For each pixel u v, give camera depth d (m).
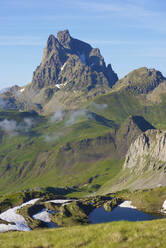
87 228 30.25
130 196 184.88
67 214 152.38
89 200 193.62
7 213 158.12
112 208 162.12
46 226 135.38
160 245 22.36
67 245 25.19
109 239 24.75
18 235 33.22
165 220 31.47
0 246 27.97
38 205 171.62
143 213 144.62
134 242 23.41
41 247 26.16
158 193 176.00
